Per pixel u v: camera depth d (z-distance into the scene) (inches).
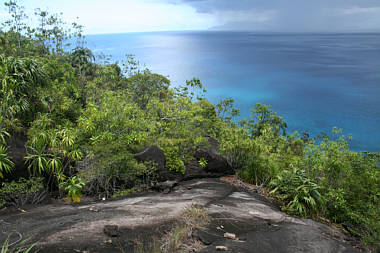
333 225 276.8
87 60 957.2
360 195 296.4
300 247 170.4
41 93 412.8
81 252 132.2
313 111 4667.8
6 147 274.7
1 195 229.8
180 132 418.3
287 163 387.9
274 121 987.3
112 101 424.2
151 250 139.6
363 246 224.5
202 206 226.5
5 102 299.7
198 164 363.9
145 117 466.3
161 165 329.7
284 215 247.3
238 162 382.9
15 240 141.9
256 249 156.9
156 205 225.6
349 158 335.6
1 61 376.8
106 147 299.7
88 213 199.5
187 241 156.6
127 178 297.9
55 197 280.5
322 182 318.7
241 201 268.7
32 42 867.4
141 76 766.5
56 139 306.3
